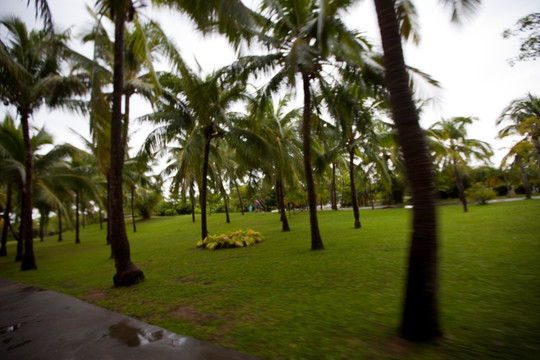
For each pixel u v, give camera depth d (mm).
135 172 21922
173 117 9695
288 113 13977
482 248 6445
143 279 6324
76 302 5023
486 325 2945
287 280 5289
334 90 8680
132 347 3008
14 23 9953
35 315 4418
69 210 17734
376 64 6895
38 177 13625
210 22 5156
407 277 2865
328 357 2537
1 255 17812
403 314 2869
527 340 2619
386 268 5500
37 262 12570
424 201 2793
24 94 9156
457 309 3377
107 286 6203
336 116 8914
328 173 14508
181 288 5414
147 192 34438
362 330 3031
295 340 2904
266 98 8695
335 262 6379
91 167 21156
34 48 7855
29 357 2979
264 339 2975
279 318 3531
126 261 6211
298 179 15055
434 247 2766
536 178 32500
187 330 3373
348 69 7734
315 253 7699
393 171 24859
